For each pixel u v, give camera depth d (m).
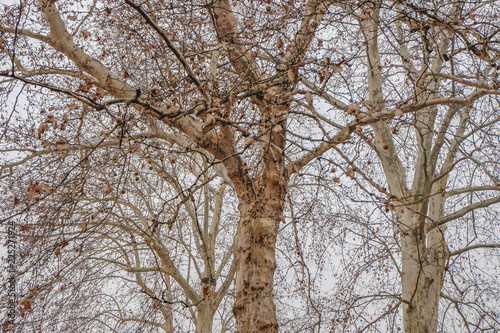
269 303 6.63
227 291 13.27
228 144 6.66
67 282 10.30
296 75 5.17
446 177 10.12
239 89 6.14
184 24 6.84
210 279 5.85
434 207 10.07
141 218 11.01
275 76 5.64
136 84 7.09
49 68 7.32
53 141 6.79
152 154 8.75
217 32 5.98
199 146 6.48
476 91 6.11
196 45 7.36
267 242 6.83
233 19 6.86
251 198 6.91
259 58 7.88
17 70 7.41
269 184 7.02
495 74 6.19
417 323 8.84
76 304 10.64
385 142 9.51
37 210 6.80
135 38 7.33
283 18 6.20
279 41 6.08
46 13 6.13
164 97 6.02
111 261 11.38
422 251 9.02
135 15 7.04
